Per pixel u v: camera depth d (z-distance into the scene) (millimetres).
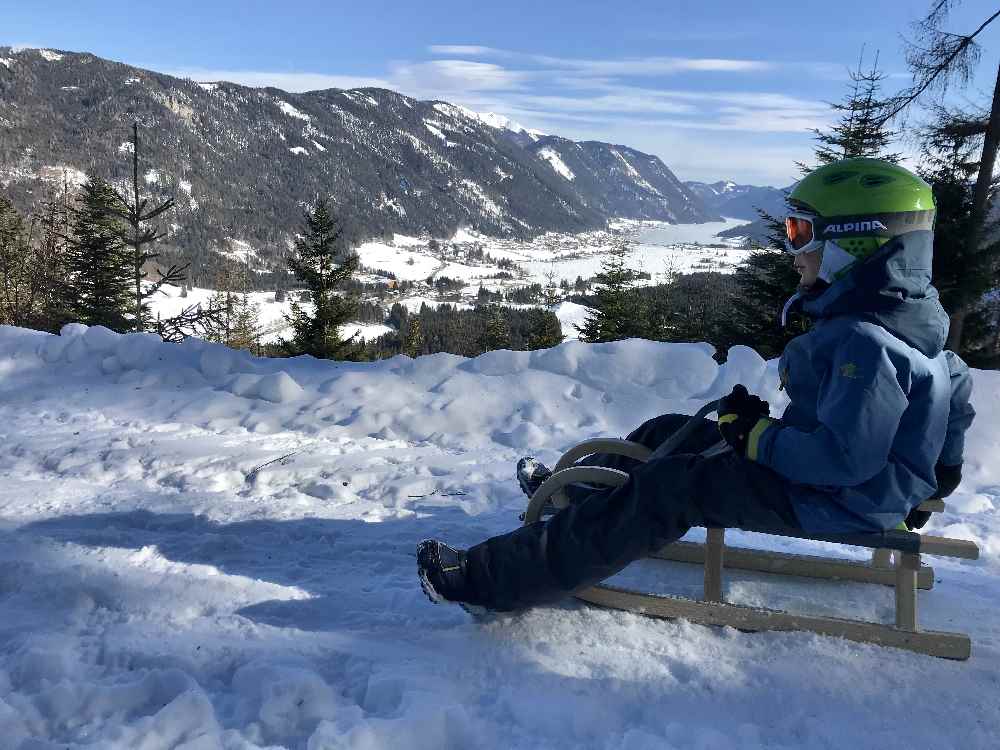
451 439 4293
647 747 1668
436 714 1721
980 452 3982
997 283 13461
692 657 2096
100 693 1802
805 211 1963
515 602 2205
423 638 2191
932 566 2871
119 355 5348
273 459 3830
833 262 1895
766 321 17125
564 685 1955
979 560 2934
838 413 1786
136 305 19469
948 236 13398
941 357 1966
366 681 1938
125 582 2484
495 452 4102
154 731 1666
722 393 4629
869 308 1841
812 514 1973
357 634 2213
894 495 1915
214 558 2770
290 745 1693
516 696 1882
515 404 4598
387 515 3244
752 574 2688
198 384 5055
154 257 19641
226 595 2430
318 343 22797
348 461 3824
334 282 22922
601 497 2154
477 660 2074
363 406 4578
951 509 3441
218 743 1642
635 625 2254
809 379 1934
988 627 2330
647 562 2771
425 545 2271
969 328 15312
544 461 3943
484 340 47656
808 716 1850
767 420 1960
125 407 4723
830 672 2023
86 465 3734
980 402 4285
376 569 2705
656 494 2066
